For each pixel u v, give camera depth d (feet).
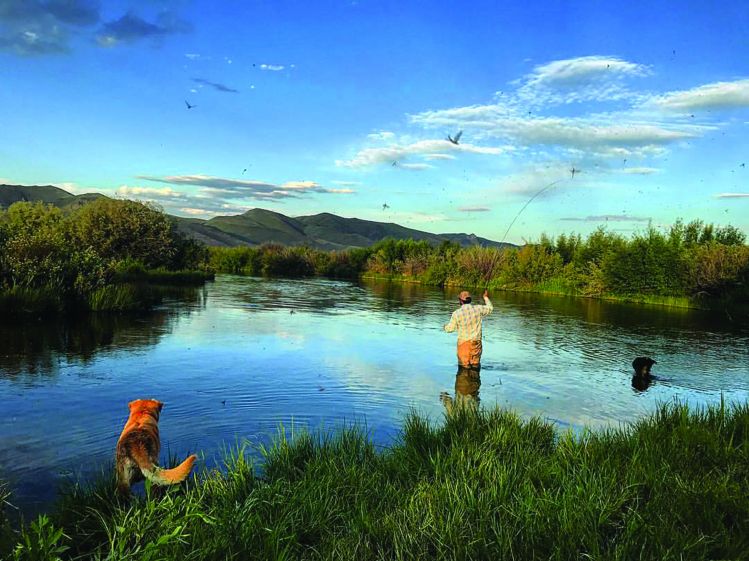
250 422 21.74
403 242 188.34
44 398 24.20
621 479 14.55
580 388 30.89
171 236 122.01
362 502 12.88
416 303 87.56
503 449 17.11
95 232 104.78
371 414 23.72
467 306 35.94
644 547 10.85
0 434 19.24
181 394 25.93
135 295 62.39
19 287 48.91
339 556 10.72
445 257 162.40
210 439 19.42
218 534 10.94
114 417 21.63
